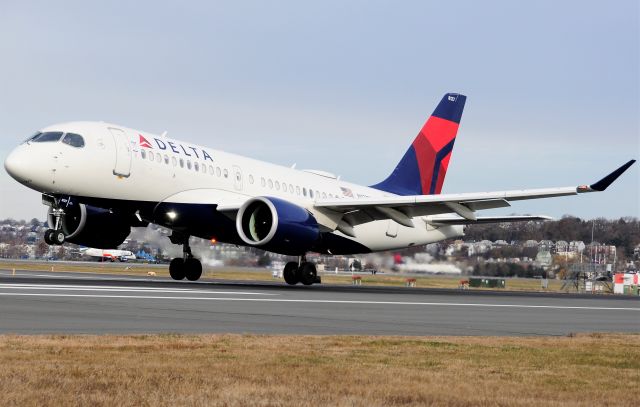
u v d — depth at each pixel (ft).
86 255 650.84
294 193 239.09
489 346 86.17
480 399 54.65
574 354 81.46
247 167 229.04
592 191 203.21
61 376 57.82
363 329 104.58
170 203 209.56
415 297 191.21
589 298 246.06
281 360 69.92
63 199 199.72
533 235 460.96
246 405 50.01
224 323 104.99
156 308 124.16
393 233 261.85
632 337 102.58
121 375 58.95
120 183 199.93
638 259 498.28
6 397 50.31
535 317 139.95
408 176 272.10
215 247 279.69
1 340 76.48
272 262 358.02
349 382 59.52
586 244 486.38
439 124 276.41
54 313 108.78
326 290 209.56
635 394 58.80
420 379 62.18
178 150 212.23
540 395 57.31
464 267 394.11
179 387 54.90
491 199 212.43
